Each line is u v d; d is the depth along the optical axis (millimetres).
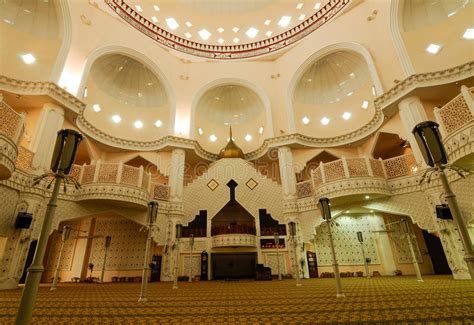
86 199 10477
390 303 3553
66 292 6398
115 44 14258
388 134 14000
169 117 16109
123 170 11383
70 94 10820
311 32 16469
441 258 13453
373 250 13734
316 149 15227
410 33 11344
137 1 16953
